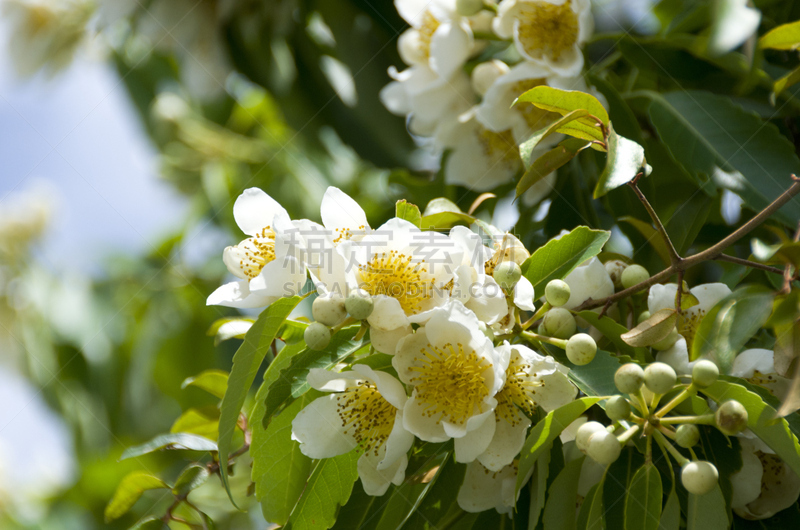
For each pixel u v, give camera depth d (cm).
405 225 49
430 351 49
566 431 50
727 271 57
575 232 51
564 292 50
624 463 50
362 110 74
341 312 49
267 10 72
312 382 49
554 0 58
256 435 51
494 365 48
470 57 63
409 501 51
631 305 53
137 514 82
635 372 48
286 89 76
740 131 57
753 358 51
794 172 56
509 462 49
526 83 60
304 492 51
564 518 50
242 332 55
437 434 49
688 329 52
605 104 59
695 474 47
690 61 61
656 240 55
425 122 64
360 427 50
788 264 49
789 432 48
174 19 71
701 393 50
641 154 49
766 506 51
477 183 63
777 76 61
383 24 70
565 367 50
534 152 60
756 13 57
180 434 55
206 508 68
